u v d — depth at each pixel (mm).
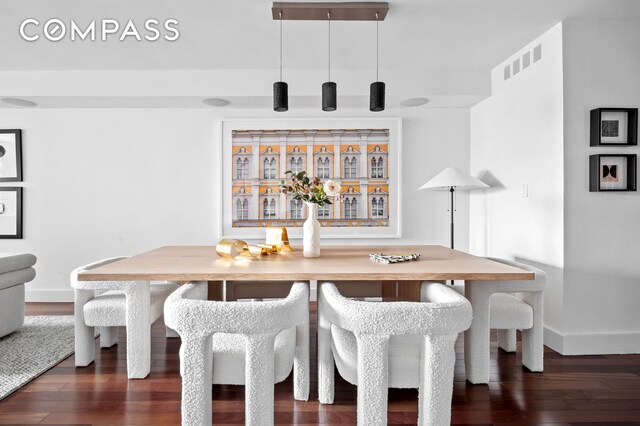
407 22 2846
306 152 4305
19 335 3174
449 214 4352
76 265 4289
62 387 2311
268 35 3041
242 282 2984
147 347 2455
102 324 2502
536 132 3129
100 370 2545
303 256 2535
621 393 2248
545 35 3016
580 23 2828
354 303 1559
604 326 2838
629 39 2844
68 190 4281
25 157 4266
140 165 4293
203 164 4301
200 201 4305
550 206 2957
